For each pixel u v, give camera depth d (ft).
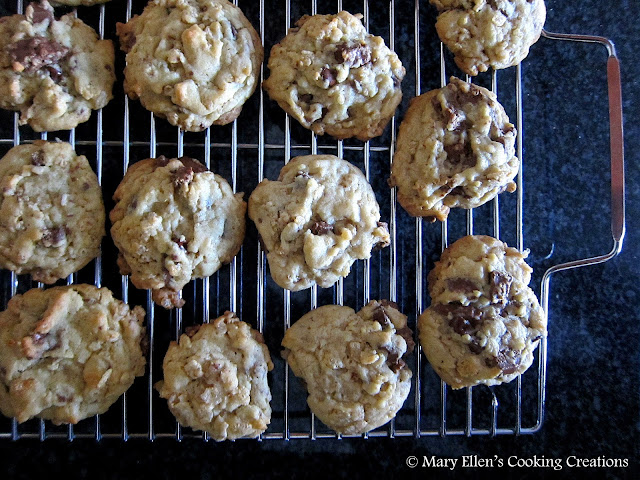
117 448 0.91
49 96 0.82
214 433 0.83
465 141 0.85
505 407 0.98
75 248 0.83
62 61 0.83
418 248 0.93
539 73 1.00
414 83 0.96
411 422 0.95
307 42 0.85
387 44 0.96
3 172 0.82
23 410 0.79
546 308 0.93
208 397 0.82
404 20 0.97
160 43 0.82
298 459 0.94
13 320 0.83
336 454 0.95
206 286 0.88
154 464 0.92
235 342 0.84
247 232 0.92
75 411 0.82
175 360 0.83
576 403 0.99
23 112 0.83
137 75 0.82
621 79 1.01
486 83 0.98
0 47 0.82
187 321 0.91
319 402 0.85
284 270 0.83
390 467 0.95
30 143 0.88
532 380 0.99
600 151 1.01
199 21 0.84
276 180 0.91
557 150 1.00
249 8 0.93
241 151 0.93
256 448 0.93
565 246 1.00
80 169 0.84
